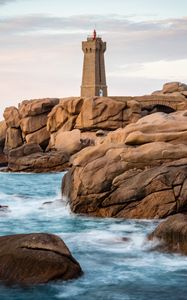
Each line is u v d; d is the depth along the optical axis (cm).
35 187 4538
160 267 1811
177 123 3098
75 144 7281
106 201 2745
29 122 8050
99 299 1537
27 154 6341
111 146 3014
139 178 2677
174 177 2592
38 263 1630
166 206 2561
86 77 11506
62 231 2447
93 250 2022
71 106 7794
